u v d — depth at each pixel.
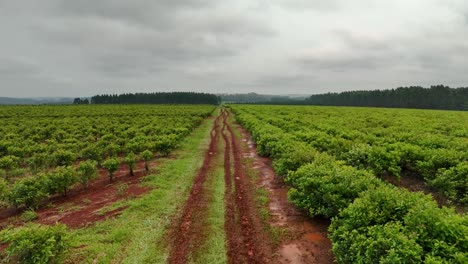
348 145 17.30
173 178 15.34
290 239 9.02
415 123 33.75
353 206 7.35
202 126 42.88
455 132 24.83
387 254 5.70
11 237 6.67
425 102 125.81
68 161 17.36
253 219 10.41
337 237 7.32
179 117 46.69
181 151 23.09
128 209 11.16
